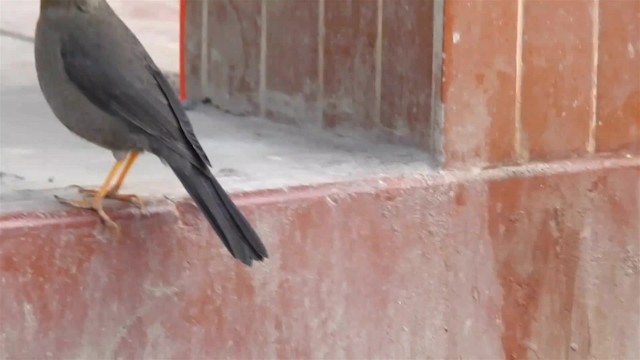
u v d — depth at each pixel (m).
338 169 7.62
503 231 7.86
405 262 7.50
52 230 6.24
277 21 9.52
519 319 8.02
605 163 8.20
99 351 6.48
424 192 7.51
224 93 10.34
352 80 8.66
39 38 6.59
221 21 10.29
